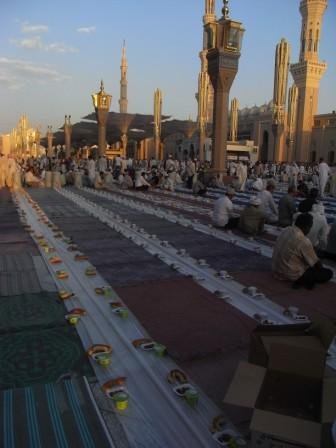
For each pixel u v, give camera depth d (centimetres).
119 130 3834
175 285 444
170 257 563
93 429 208
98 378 259
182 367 276
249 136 5662
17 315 353
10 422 211
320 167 1557
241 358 289
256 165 2350
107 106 2559
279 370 202
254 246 637
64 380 254
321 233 592
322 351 197
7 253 571
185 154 5238
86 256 559
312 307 388
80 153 4922
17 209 1026
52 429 207
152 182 1758
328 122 4653
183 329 333
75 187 1781
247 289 421
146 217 924
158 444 204
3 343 304
